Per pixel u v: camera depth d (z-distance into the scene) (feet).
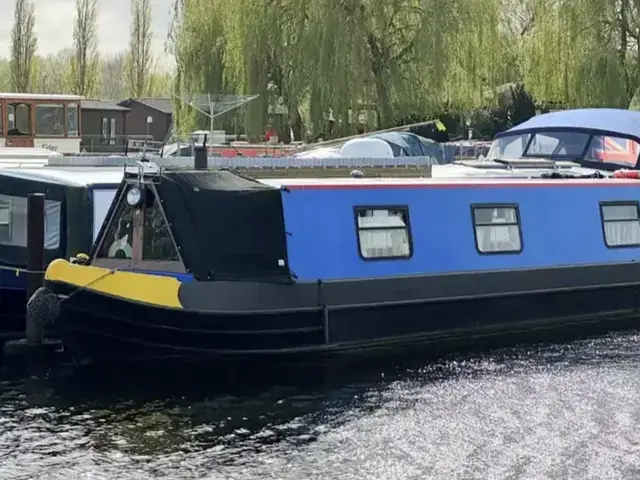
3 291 48.75
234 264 42.42
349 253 44.96
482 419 36.50
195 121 127.13
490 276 48.60
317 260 44.06
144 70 261.44
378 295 44.98
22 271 48.29
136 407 38.06
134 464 32.24
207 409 37.86
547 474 31.19
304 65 113.50
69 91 254.27
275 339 42.55
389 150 66.13
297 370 43.01
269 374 42.32
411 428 35.60
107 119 174.29
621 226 54.75
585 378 41.83
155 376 41.96
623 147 61.00
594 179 54.95
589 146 62.18
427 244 47.34
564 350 46.68
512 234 50.37
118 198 43.96
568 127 63.52
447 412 37.35
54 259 48.60
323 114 113.50
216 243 42.32
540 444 33.81
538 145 65.00
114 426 35.94
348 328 44.11
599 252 53.26
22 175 50.47
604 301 52.95
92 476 31.17
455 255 48.06
